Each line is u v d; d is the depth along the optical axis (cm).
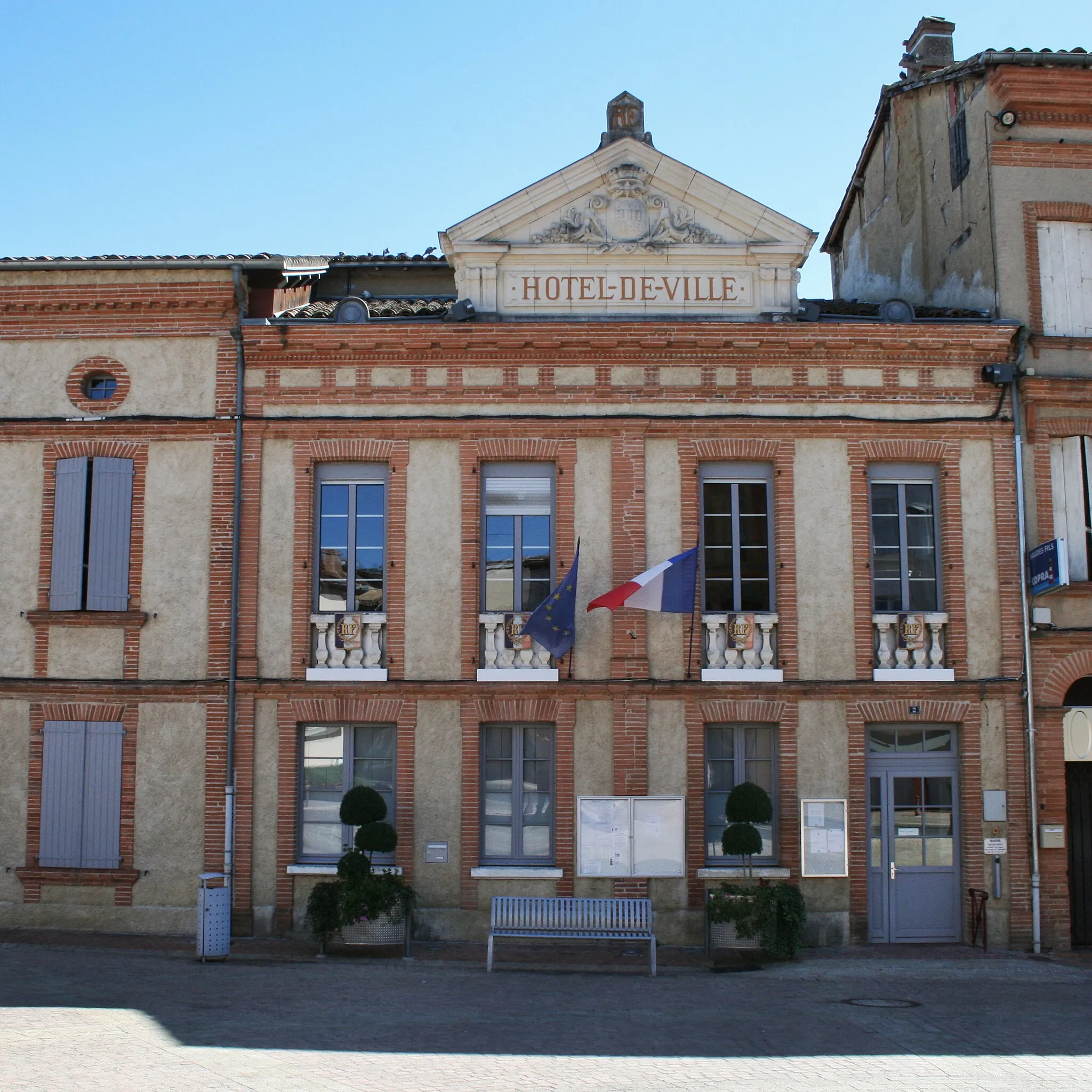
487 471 1759
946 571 1738
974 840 1691
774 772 1712
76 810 1694
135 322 1772
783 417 1744
